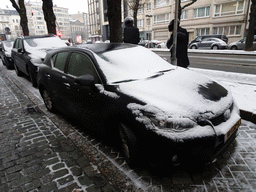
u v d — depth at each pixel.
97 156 2.74
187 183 2.18
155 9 37.59
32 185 2.28
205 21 30.80
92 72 2.89
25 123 3.99
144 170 2.42
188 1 32.09
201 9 30.97
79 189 2.17
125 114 2.28
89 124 3.04
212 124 2.06
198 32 32.28
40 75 4.34
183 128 1.97
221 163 2.48
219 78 5.93
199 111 2.09
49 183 2.29
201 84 2.64
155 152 2.05
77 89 3.09
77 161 2.67
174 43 5.51
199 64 10.48
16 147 3.11
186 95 2.30
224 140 2.12
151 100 2.21
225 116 2.23
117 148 2.93
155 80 2.71
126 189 2.14
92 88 2.74
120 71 2.84
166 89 2.42
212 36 21.89
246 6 26.17
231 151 2.71
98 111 2.71
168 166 2.08
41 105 4.99
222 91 2.61
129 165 2.50
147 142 2.09
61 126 3.74
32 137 3.40
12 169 2.58
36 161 2.72
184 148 1.95
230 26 28.39
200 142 1.97
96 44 3.60
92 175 2.39
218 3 28.66
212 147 2.02
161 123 1.99
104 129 2.72
